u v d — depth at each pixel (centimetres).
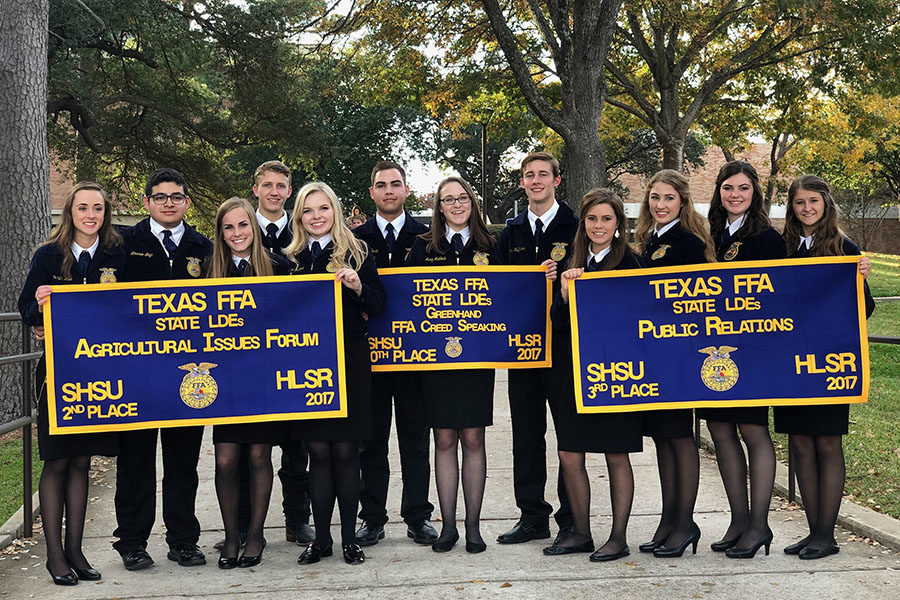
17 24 1000
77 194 520
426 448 591
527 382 577
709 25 2475
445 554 545
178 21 2586
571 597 460
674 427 529
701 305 532
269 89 2745
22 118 1002
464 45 2198
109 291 522
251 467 533
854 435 843
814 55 2498
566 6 1817
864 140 3212
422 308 581
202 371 525
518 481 575
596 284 538
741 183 538
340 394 526
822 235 539
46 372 514
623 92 2681
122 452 533
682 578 485
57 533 502
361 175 4478
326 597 466
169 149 2956
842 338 525
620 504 528
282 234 625
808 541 528
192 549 538
